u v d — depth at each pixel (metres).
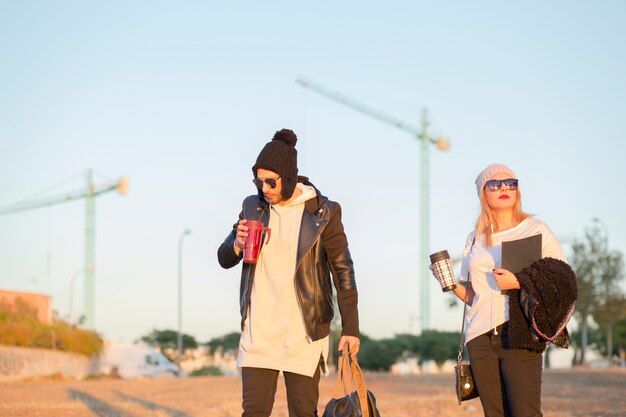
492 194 5.55
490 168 5.62
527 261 5.32
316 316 5.05
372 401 5.09
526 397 5.20
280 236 5.14
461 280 5.71
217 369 44.50
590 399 13.95
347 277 5.16
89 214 114.44
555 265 5.14
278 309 5.10
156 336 79.94
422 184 105.19
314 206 5.17
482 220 5.62
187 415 11.40
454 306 62.31
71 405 13.05
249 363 5.11
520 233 5.49
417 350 71.69
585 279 51.53
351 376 5.12
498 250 5.48
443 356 70.81
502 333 5.30
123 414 11.44
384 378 24.70
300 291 5.05
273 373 5.16
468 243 5.76
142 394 16.94
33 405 12.95
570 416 10.85
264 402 5.11
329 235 5.16
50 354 40.88
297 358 5.05
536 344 5.13
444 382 22.14
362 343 74.94
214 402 13.66
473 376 5.43
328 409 4.97
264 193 5.11
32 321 42.66
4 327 40.00
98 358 45.78
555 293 5.07
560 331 5.11
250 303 5.16
